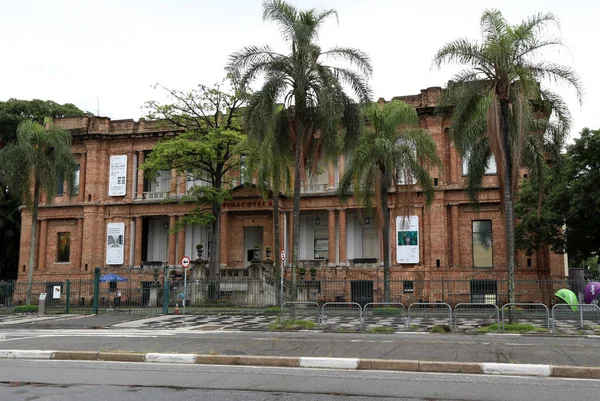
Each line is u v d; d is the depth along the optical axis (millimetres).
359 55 25359
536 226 37125
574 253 39062
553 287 38281
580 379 11047
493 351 14008
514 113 24000
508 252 23812
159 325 25547
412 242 43938
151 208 50406
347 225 48094
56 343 16703
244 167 42594
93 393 9688
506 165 23766
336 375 11492
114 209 51031
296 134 25594
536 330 21406
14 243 59938
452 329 21750
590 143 34406
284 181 34219
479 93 24578
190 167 42562
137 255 50219
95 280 33531
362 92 25484
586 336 19484
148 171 45531
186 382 10695
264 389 9969
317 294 40406
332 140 25250
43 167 38062
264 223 48688
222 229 47656
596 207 33625
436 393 9594
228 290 37344
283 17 24891
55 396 9453
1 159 37812
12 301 40281
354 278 44531
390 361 12328
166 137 49406
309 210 47719
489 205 43688
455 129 24859
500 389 9945
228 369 12391
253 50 25109
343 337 18688
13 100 60188
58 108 61188
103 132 51750
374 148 31938
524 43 23578
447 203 44219
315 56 25141
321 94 24531
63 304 44656
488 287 42281
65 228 52344
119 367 12734
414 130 32906
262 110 24594
